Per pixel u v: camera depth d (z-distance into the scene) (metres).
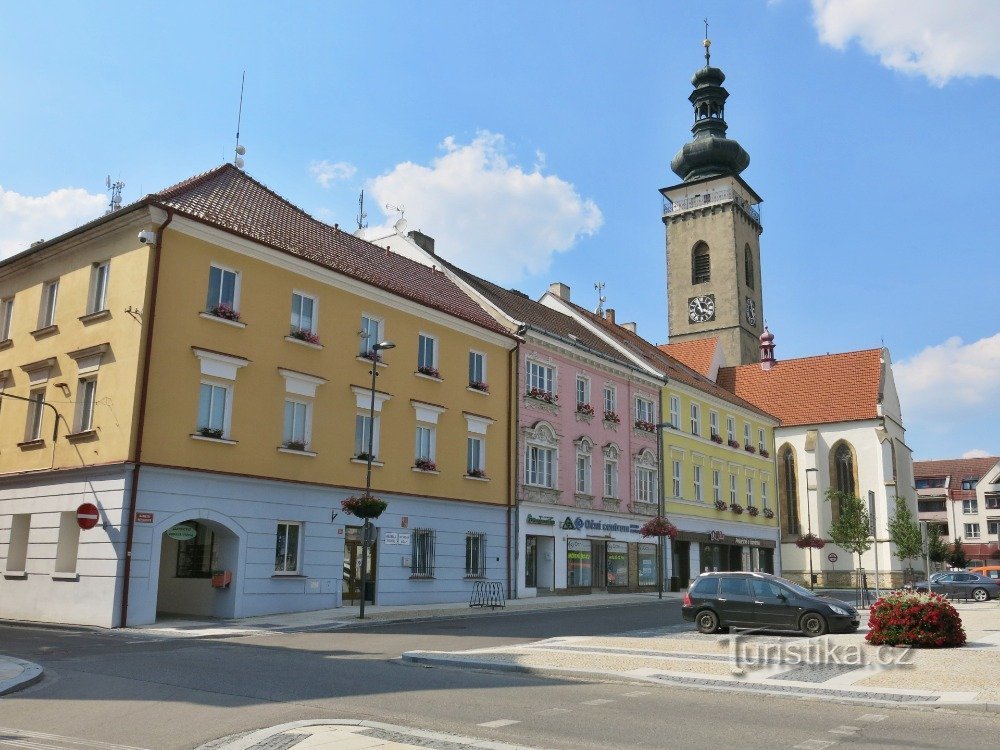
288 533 26.23
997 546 100.38
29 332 26.88
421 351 32.16
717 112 88.62
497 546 34.59
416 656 15.41
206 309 24.58
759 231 89.44
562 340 39.53
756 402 72.56
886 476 65.81
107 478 22.59
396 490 29.94
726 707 11.20
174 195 25.56
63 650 16.89
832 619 20.48
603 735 9.30
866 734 9.50
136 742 8.85
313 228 31.45
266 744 8.45
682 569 49.44
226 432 24.64
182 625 22.05
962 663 14.93
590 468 41.19
